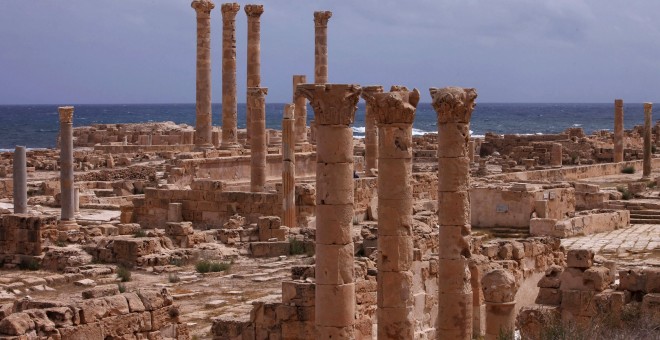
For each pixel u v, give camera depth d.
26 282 44.78
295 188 61.19
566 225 61.06
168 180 77.56
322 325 26.45
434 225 49.41
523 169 104.94
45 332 26.98
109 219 65.94
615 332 29.47
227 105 86.19
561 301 33.38
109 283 44.97
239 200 62.12
